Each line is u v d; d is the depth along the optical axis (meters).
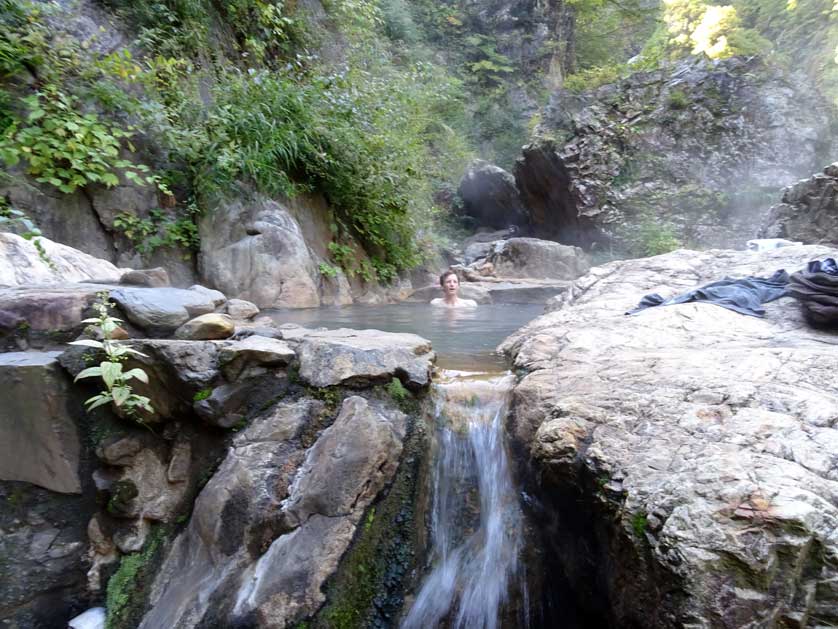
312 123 6.94
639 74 13.55
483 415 2.54
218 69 7.29
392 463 2.34
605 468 1.76
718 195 12.07
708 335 3.12
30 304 2.66
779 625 1.38
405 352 2.58
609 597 1.83
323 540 2.17
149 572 2.35
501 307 7.34
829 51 15.05
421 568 2.36
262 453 2.34
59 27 5.61
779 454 1.66
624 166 12.85
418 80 11.66
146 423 2.50
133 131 5.73
